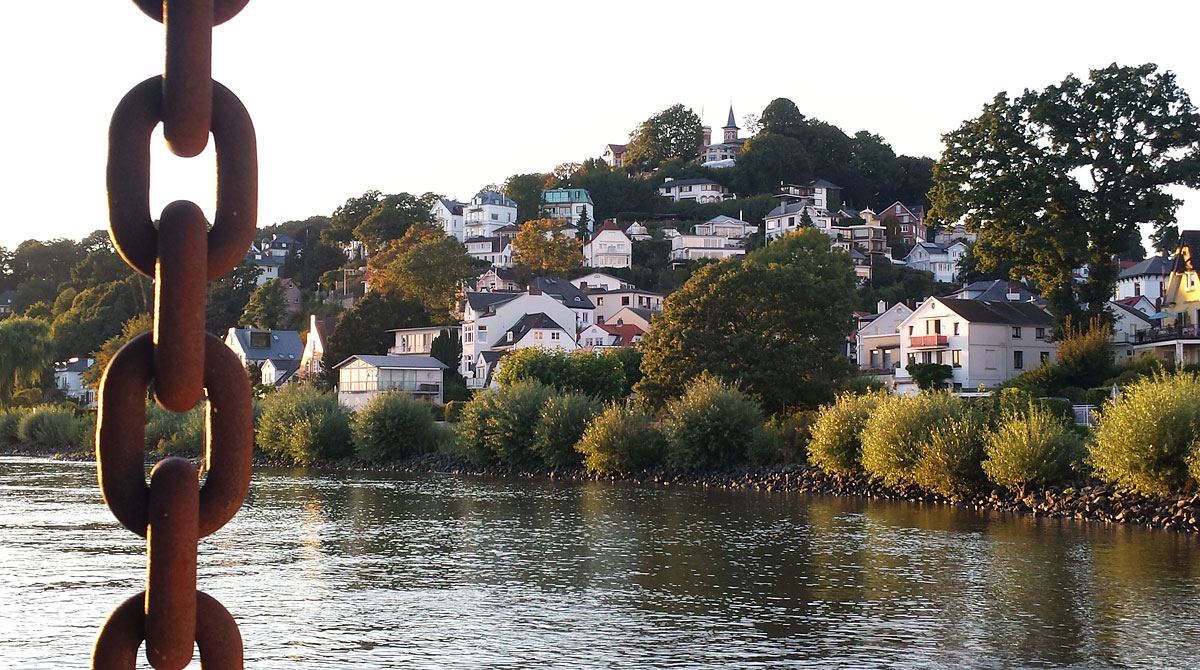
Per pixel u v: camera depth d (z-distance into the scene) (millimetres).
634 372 101125
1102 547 36719
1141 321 105000
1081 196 80500
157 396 3268
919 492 53312
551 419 71812
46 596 27875
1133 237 81812
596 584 30766
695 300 73812
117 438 3238
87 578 30391
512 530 42469
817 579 31297
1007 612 26750
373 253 195625
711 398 65562
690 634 24719
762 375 70688
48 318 187250
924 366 90562
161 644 3254
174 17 3252
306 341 151125
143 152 3295
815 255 115688
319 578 31484
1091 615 26297
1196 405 42438
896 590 29531
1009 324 97688
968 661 22438
